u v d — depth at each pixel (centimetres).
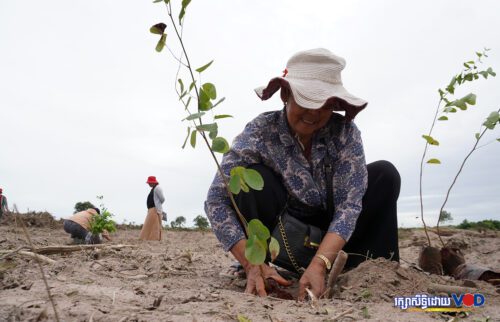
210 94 193
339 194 277
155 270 320
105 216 821
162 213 975
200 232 1311
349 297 238
